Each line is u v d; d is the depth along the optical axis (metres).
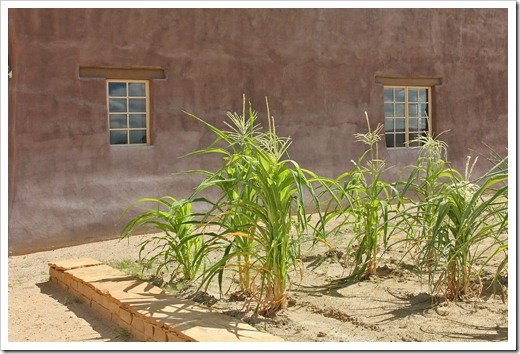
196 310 4.31
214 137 8.66
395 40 10.14
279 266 4.35
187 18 8.42
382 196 9.85
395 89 10.37
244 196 4.55
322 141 9.44
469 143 10.90
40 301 5.56
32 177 7.52
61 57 7.66
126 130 8.23
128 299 4.61
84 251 7.40
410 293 4.79
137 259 6.70
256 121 8.90
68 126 7.73
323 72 9.48
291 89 9.20
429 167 5.39
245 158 4.27
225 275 5.75
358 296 4.85
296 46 9.25
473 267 5.41
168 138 8.35
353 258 6.10
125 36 8.02
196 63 8.50
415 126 10.57
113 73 8.02
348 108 9.70
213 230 7.84
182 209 5.43
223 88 8.69
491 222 6.28
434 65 10.54
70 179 7.73
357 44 9.79
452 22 10.73
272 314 4.34
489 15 11.18
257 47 8.94
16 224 7.40
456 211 4.39
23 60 7.45
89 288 5.27
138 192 8.15
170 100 8.35
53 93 7.63
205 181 4.34
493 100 11.23
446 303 4.45
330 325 4.16
